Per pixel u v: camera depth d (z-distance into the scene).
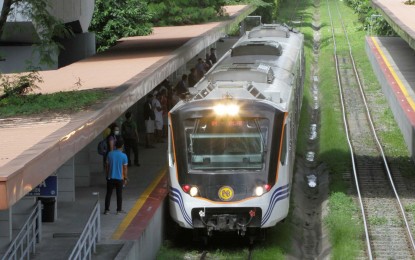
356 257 38.25
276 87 44.53
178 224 40.22
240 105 38.50
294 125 48.81
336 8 187.12
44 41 38.53
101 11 70.62
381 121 70.88
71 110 32.44
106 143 41.84
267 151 38.25
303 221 45.84
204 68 73.19
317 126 72.62
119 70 44.62
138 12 70.75
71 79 42.31
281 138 38.69
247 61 54.00
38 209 33.62
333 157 58.38
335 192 49.22
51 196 33.12
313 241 42.97
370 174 54.31
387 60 91.88
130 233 35.06
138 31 70.06
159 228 39.53
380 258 38.47
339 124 70.44
